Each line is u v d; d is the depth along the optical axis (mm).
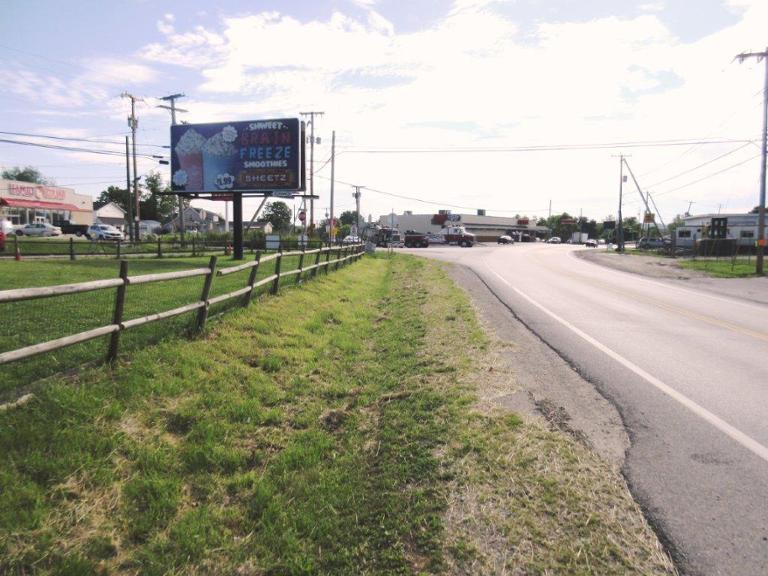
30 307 8227
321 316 10352
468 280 19953
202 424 4906
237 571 3262
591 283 19859
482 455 4375
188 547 3410
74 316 7684
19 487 3523
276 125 25953
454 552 3199
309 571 3211
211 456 4461
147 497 3828
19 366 5266
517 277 21844
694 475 4090
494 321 10891
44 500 3523
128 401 4906
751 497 3773
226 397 5586
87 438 4180
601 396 6043
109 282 5195
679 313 12664
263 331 8180
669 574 2969
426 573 3049
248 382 6125
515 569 3031
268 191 26406
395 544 3330
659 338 9461
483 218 108562
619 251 53219
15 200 56000
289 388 6344
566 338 9328
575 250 55375
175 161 26891
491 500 3711
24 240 36344
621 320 11414
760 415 5457
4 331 6586
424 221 96312
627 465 4250
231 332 7660
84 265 19219
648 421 5250
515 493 3797
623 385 6473
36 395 4484
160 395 5223
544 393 6078
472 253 43000
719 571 2988
